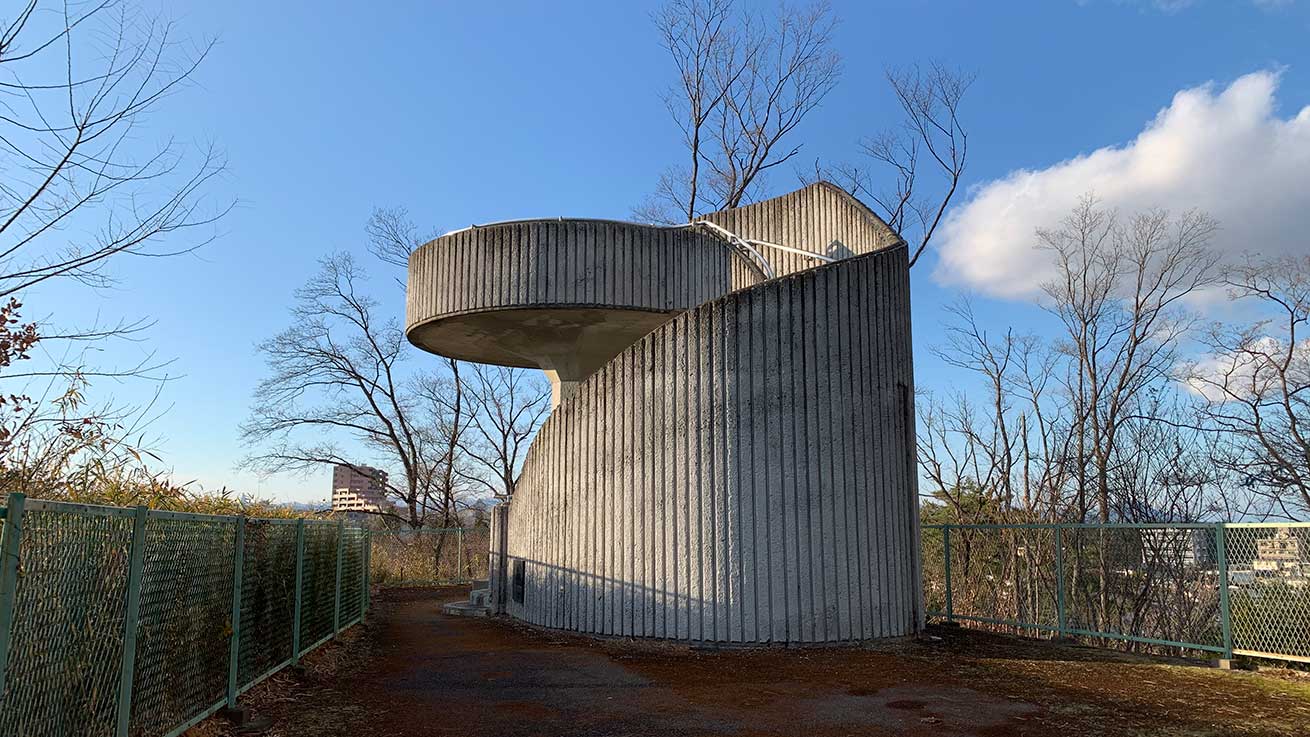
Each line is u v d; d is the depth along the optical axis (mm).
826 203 14531
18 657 3873
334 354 32938
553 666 9602
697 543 10883
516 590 13938
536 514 13109
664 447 11258
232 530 7016
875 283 12102
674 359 11344
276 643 8438
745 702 7785
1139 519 20328
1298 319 19172
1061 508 22719
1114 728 6773
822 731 6762
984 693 8109
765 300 11219
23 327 6508
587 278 13930
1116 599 15336
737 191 28000
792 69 27453
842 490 11188
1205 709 7414
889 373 12094
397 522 36188
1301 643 9164
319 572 10539
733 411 10977
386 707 7609
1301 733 6598
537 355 16688
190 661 6121
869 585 11211
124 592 5008
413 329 15391
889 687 8398
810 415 11141
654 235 14383
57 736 4227
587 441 12156
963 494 25453
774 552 10734
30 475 6535
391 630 13328
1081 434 22172
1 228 6387
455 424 35406
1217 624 11305
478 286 14188
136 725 5207
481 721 7117
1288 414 18969
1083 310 22812
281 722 7008
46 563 4102
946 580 13016
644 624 11133
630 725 6988
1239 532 9625
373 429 33812
